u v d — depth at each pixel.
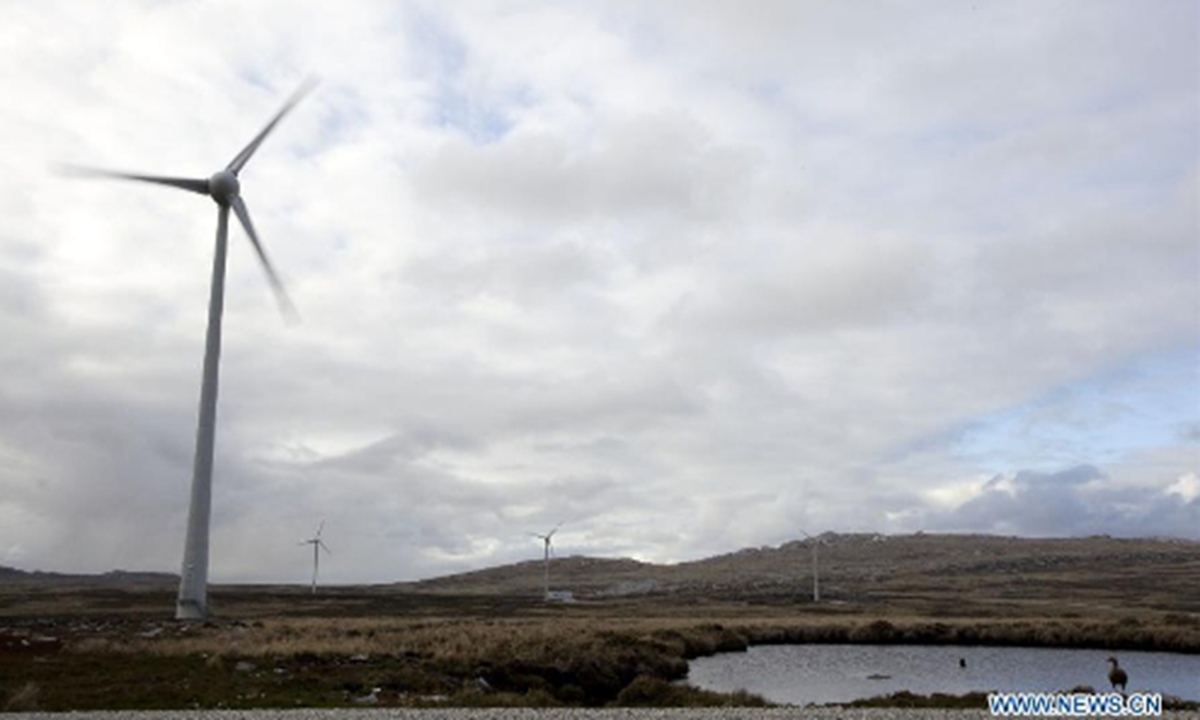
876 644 90.00
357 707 33.34
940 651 82.31
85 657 42.62
